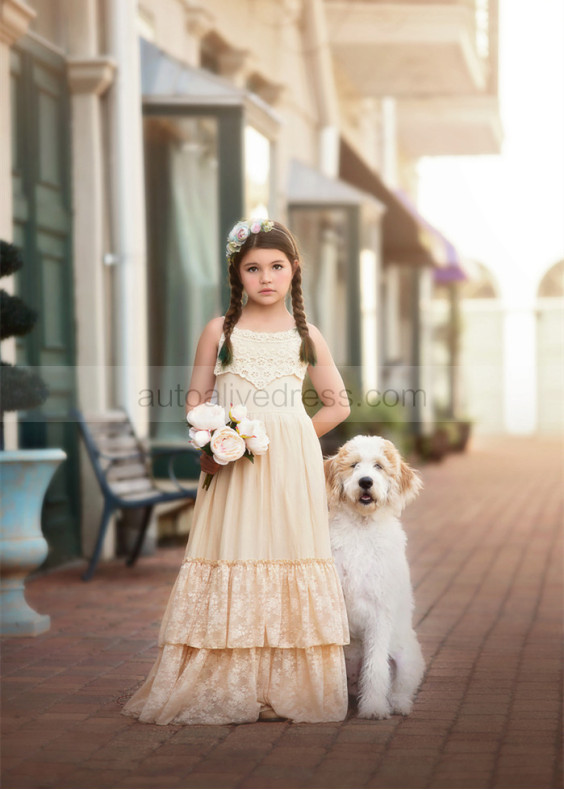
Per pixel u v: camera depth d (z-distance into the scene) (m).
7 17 6.14
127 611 5.71
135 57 7.64
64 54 7.36
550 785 3.07
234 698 3.65
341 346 11.83
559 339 25.45
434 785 3.06
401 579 3.89
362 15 12.11
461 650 4.87
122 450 7.26
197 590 3.69
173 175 8.30
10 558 5.08
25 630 5.14
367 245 12.52
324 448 10.78
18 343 6.63
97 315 7.44
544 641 5.05
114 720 3.74
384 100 16.62
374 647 3.80
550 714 3.84
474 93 15.27
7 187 6.30
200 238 8.27
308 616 3.67
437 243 15.95
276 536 3.69
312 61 12.73
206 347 3.91
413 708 3.91
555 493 12.58
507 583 6.65
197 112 8.19
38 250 6.90
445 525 9.59
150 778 3.12
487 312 25.56
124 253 7.54
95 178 7.43
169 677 3.68
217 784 3.07
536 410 25.50
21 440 6.82
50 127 7.13
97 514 7.49
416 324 16.69
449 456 18.86
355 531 3.87
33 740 3.51
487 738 3.54
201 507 3.77
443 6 11.73
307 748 3.41
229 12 10.23
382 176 17.12
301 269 3.99
